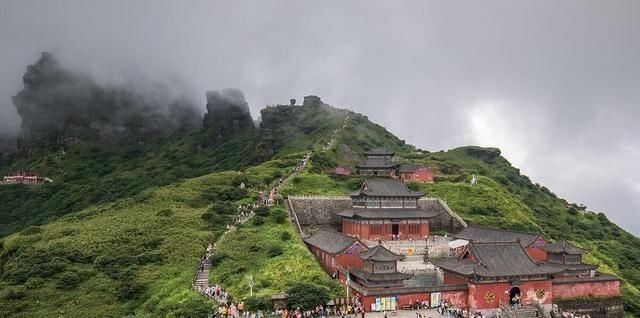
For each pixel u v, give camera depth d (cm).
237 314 7344
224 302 7725
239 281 8594
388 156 18188
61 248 10281
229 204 12850
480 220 14112
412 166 17900
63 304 8488
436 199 14775
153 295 8475
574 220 18212
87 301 8506
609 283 9125
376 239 11744
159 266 9506
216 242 10581
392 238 11919
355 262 9438
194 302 7638
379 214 11869
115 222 11894
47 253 10050
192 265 9406
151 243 10406
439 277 9262
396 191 12456
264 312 7494
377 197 12175
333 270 9312
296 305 7538
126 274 9181
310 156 19100
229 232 10962
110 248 10269
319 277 8656
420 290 7981
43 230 12038
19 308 8381
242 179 15162
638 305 10138
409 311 7794
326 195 14600
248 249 9944
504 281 8106
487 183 18138
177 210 12575
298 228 11950
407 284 9081
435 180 18212
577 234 16212
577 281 8894
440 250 11000
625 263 14175
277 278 8638
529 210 17150
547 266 8581
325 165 18762
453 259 9056
